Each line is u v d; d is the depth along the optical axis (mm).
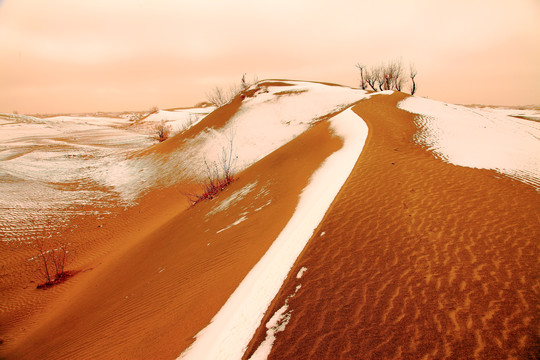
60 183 19812
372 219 5363
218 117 27750
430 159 8766
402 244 4535
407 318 3127
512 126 18281
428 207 5703
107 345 4562
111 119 106250
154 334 4223
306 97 27969
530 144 11836
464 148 10109
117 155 29422
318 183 8375
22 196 16281
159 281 6457
